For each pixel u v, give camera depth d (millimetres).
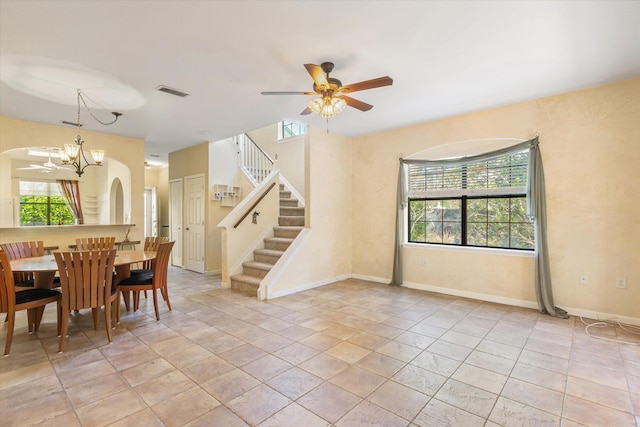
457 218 4746
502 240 4344
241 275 5176
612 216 3465
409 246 5102
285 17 2240
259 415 1927
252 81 3311
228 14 2193
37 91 3475
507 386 2240
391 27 2381
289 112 4328
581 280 3650
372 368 2496
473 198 4594
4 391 2186
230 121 4727
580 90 3617
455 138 4551
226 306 4125
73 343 2988
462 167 4668
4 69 2959
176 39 2510
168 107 4066
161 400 2080
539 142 3875
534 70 3117
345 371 2451
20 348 2875
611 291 3484
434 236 4980
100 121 4621
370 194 5609
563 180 3738
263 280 4562
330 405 2023
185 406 2018
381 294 4684
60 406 2020
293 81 3322
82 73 3068
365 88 2719
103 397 2113
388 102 3984
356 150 5820
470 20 2299
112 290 3270
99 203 8867
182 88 3465
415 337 3096
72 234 5004
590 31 2436
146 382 2299
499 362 2588
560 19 2283
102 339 3080
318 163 5242
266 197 5828
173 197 7344
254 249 5535
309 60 2877
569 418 1894
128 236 5617
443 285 4758
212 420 1882
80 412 1956
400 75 3213
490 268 4324
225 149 6648
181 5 2090
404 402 2055
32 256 3938
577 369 2465
